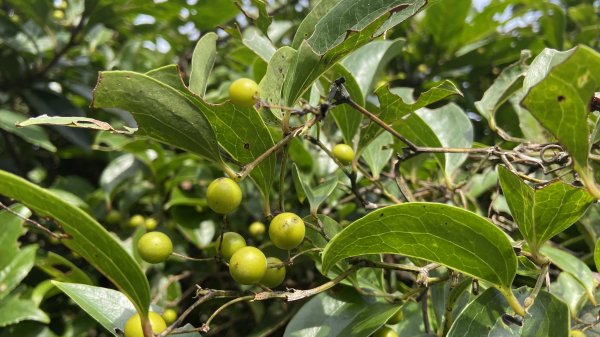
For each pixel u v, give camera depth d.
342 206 0.36
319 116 0.23
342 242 0.21
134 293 0.19
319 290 0.23
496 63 0.49
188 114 0.21
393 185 0.36
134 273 0.19
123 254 0.18
